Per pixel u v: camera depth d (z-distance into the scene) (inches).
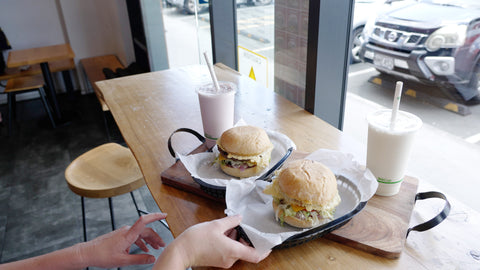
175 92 63.6
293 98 66.6
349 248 28.5
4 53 164.7
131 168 59.6
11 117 146.9
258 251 26.6
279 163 35.3
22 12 161.5
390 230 29.0
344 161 33.4
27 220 86.4
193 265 26.7
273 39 69.4
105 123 124.0
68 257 32.0
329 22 50.6
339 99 58.6
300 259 27.7
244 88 64.1
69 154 117.6
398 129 29.8
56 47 144.2
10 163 114.0
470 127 46.0
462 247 28.0
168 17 124.8
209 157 39.8
